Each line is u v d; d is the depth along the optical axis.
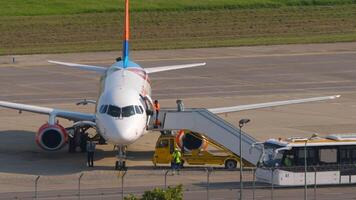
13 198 161.62
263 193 166.62
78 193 161.88
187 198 161.62
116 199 161.38
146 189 169.38
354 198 161.75
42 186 172.88
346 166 173.38
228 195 164.12
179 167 186.88
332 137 178.50
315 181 160.38
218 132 190.75
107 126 183.12
